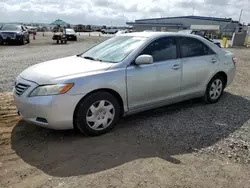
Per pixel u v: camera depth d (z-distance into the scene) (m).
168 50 4.34
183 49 4.57
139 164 2.92
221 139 3.58
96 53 4.40
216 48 5.22
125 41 4.36
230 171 2.81
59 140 3.51
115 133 3.75
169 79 4.29
